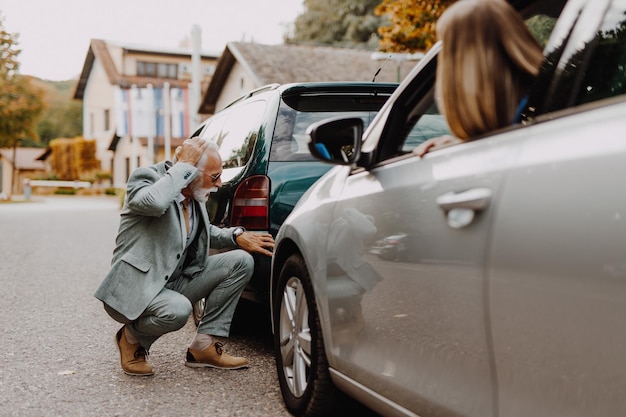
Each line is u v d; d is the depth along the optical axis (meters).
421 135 3.02
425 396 2.48
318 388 3.51
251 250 4.84
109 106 59.03
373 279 2.86
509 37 2.29
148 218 4.46
